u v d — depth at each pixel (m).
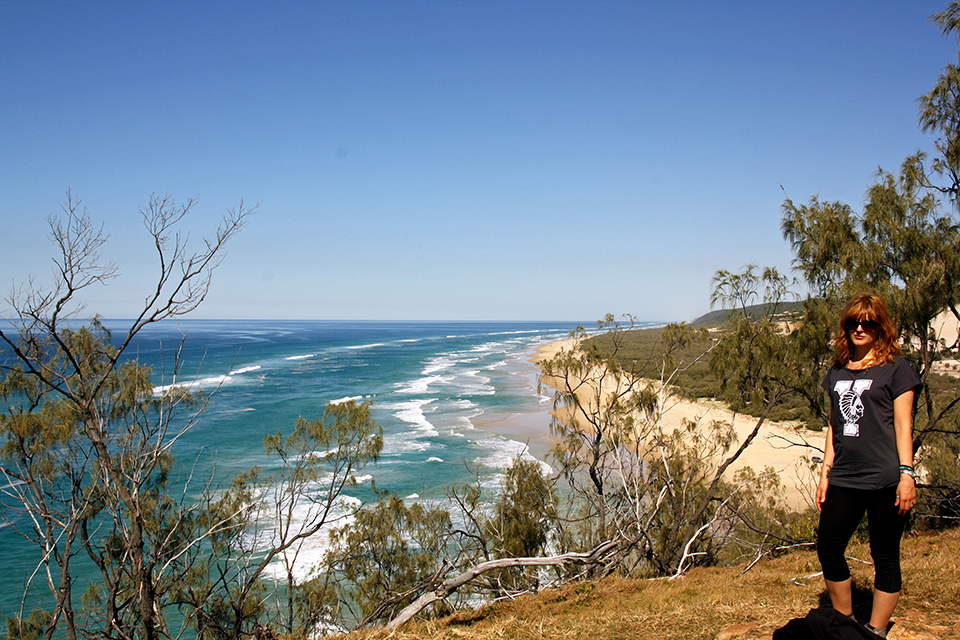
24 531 18.61
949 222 10.01
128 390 8.75
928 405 9.92
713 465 12.86
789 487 20.59
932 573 5.80
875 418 3.55
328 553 11.74
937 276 9.14
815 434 27.61
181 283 7.11
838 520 3.72
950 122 10.17
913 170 10.16
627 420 12.41
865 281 9.63
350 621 11.57
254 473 11.69
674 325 12.41
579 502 16.39
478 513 15.06
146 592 6.92
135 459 7.74
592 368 13.28
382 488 23.52
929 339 10.03
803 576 7.21
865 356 3.72
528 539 12.11
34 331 6.76
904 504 3.41
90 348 8.56
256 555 16.41
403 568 11.38
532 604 7.43
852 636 3.59
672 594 6.99
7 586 15.65
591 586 8.40
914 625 4.30
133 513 6.89
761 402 11.12
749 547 12.57
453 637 5.84
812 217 10.52
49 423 8.04
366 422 10.55
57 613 7.23
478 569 7.76
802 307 10.69
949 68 10.00
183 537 9.79
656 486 12.35
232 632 9.16
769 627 4.84
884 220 9.78
